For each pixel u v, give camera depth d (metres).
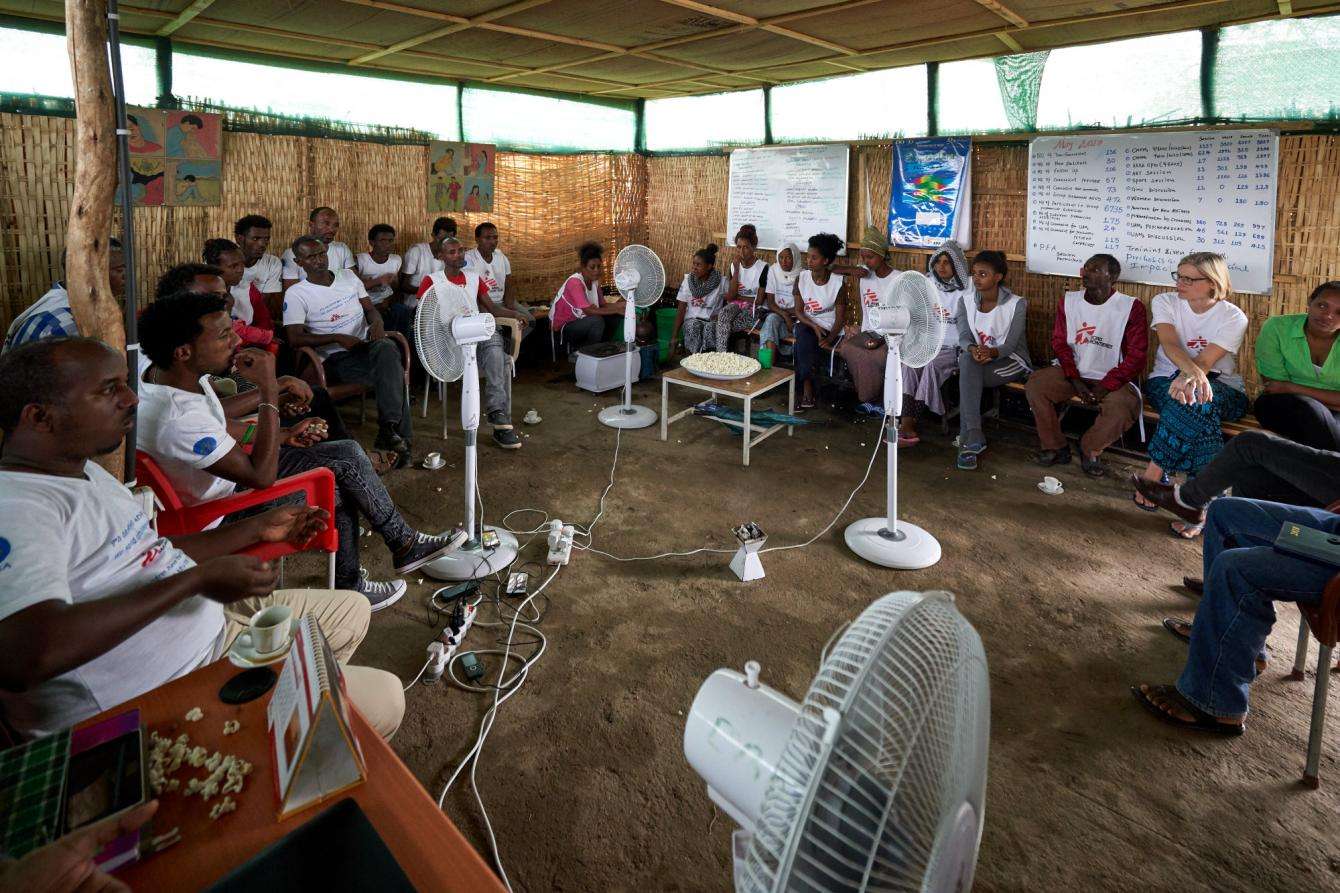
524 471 4.54
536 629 2.94
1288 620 3.08
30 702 1.43
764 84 6.47
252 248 4.84
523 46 4.74
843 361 5.72
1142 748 2.37
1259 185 4.33
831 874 0.82
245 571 1.47
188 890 0.99
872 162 6.10
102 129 2.00
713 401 5.26
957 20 3.99
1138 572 3.45
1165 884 1.91
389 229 5.82
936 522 3.95
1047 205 5.23
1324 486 2.97
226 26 4.28
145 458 2.23
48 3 3.86
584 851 1.98
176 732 1.25
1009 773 2.27
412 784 1.16
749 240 6.51
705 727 1.08
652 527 3.84
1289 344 3.78
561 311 6.46
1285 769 2.28
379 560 3.47
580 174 7.33
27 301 4.50
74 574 1.45
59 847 0.88
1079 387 4.61
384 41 4.64
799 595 3.23
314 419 2.91
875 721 0.83
